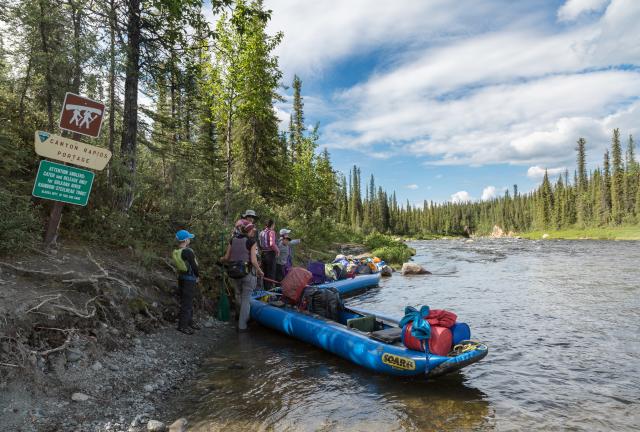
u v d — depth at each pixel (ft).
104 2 29.35
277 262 34.58
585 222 276.82
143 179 32.86
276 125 88.58
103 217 26.35
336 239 96.07
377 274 46.19
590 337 24.30
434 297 38.01
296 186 101.14
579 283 45.91
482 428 13.53
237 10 44.21
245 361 19.90
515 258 87.97
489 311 31.58
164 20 33.19
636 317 28.94
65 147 21.65
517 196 432.66
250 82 47.62
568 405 15.38
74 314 16.96
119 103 33.47
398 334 19.19
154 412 14.30
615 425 13.83
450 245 185.47
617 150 252.21
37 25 27.58
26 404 12.65
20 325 14.73
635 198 248.11
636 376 18.29
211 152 69.05
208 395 15.92
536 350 21.98
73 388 14.29
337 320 23.81
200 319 25.73
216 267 30.12
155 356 18.85
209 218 34.76
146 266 25.20
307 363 19.67
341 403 15.37
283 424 13.67
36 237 21.61
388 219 372.58
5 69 28.91
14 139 24.53
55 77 29.14
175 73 34.71
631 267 62.69
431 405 15.29
